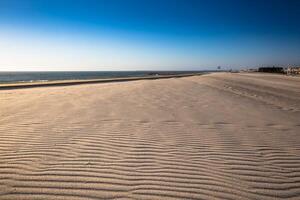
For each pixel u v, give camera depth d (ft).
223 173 10.53
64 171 10.40
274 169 11.00
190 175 10.31
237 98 36.47
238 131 17.24
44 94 42.29
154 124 18.83
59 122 18.98
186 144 14.16
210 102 31.30
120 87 56.08
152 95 38.04
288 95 44.62
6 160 11.41
